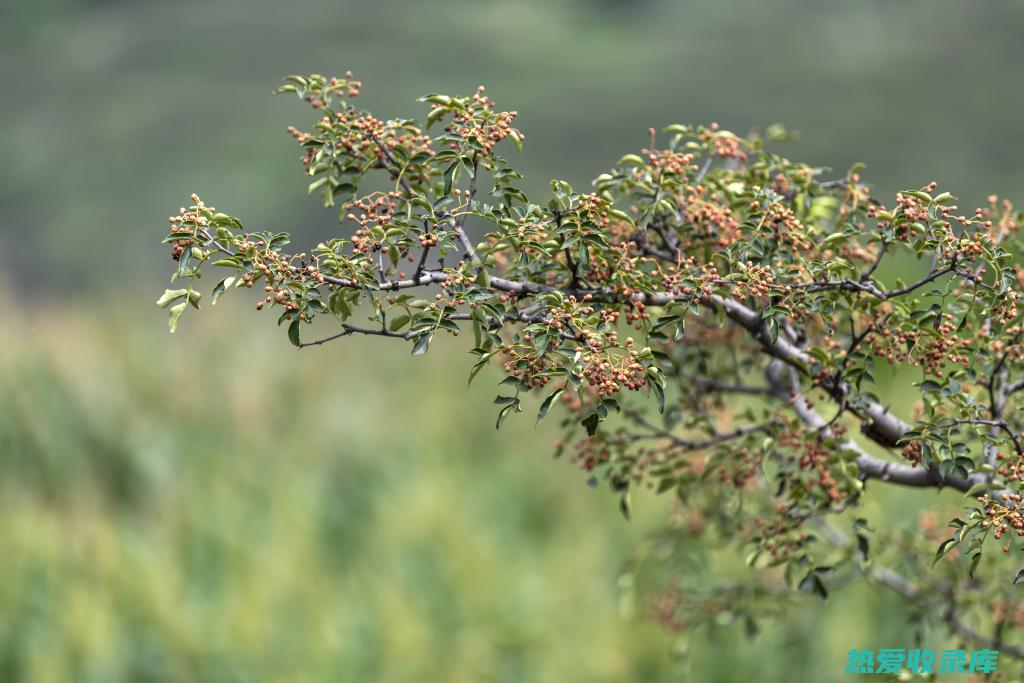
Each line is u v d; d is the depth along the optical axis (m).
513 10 60.78
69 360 16.34
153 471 15.08
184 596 13.30
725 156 6.15
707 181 5.93
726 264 5.70
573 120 44.00
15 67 55.12
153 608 12.57
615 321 4.91
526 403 11.66
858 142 41.41
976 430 5.47
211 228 4.84
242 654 12.29
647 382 4.70
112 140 45.00
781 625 11.23
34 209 39.44
